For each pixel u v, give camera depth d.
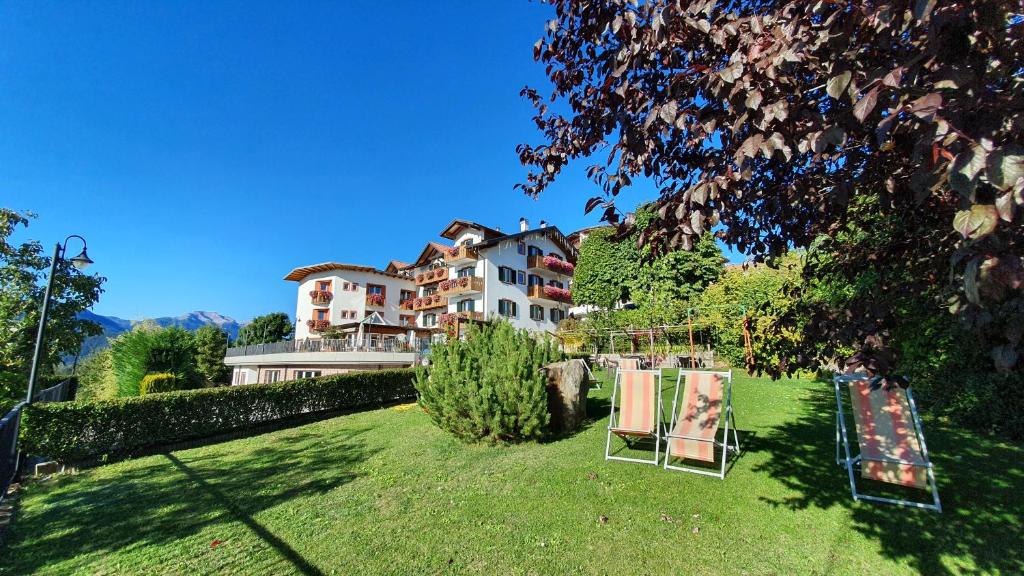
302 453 8.02
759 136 1.68
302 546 4.21
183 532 4.68
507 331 8.89
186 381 21.92
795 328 2.94
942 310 2.44
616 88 2.19
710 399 5.98
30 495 6.25
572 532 4.19
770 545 3.79
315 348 25.28
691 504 4.66
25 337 12.51
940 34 1.43
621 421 6.73
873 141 2.15
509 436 7.66
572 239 37.25
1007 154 1.03
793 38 1.68
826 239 3.45
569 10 2.64
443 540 4.18
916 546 3.61
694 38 2.25
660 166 2.84
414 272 41.69
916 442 4.55
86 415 7.91
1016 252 1.20
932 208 2.44
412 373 15.23
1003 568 3.24
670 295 21.05
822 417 7.90
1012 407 6.02
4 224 12.80
